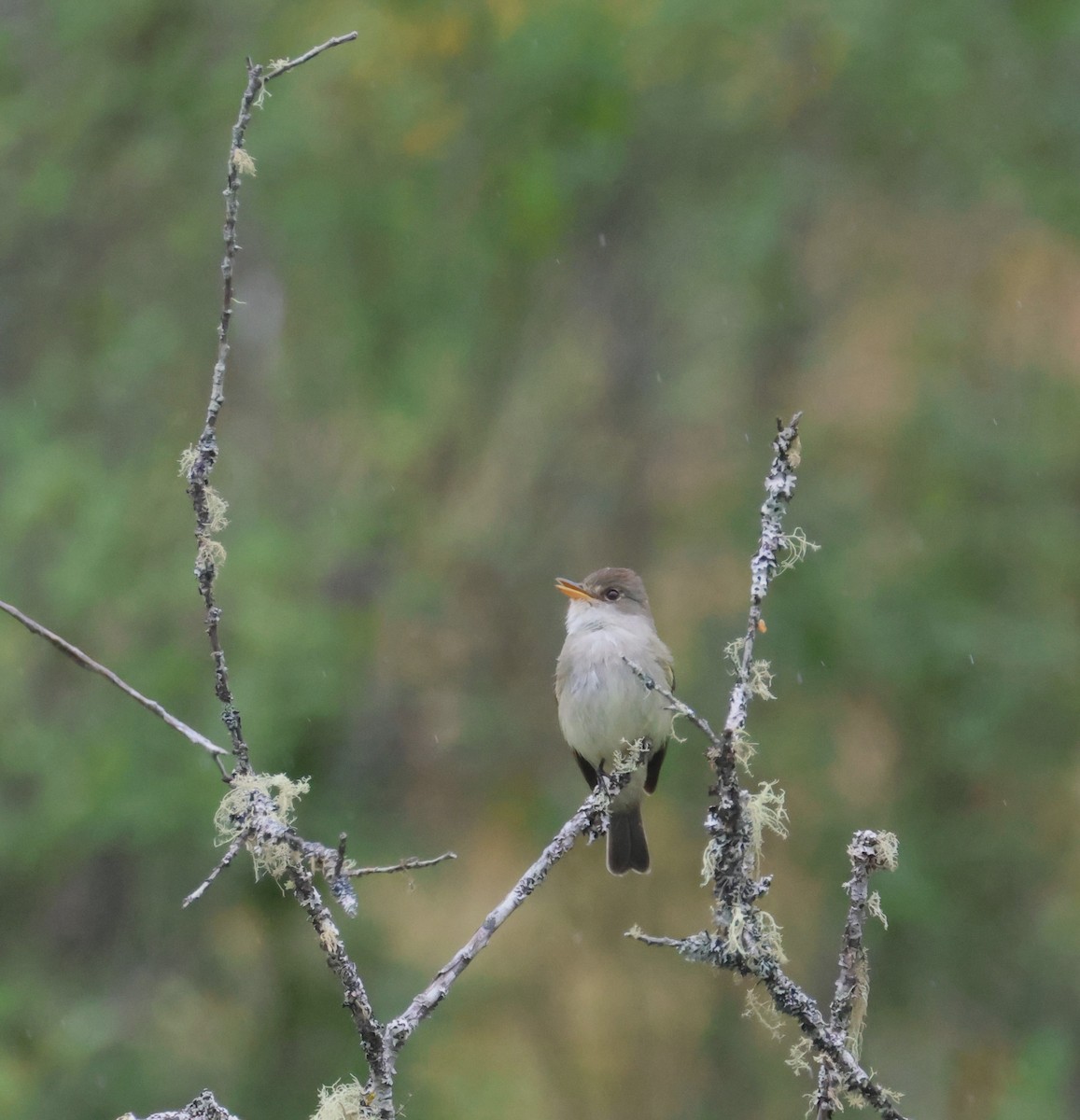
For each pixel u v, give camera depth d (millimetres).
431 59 13125
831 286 14141
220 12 13477
